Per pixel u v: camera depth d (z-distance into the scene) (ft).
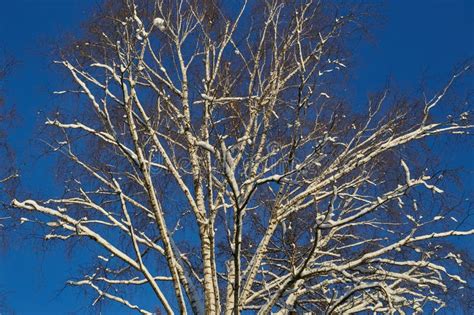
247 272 33.24
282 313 32.73
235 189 26.40
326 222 26.03
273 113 35.63
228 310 31.91
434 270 30.66
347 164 33.17
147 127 32.09
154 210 29.14
